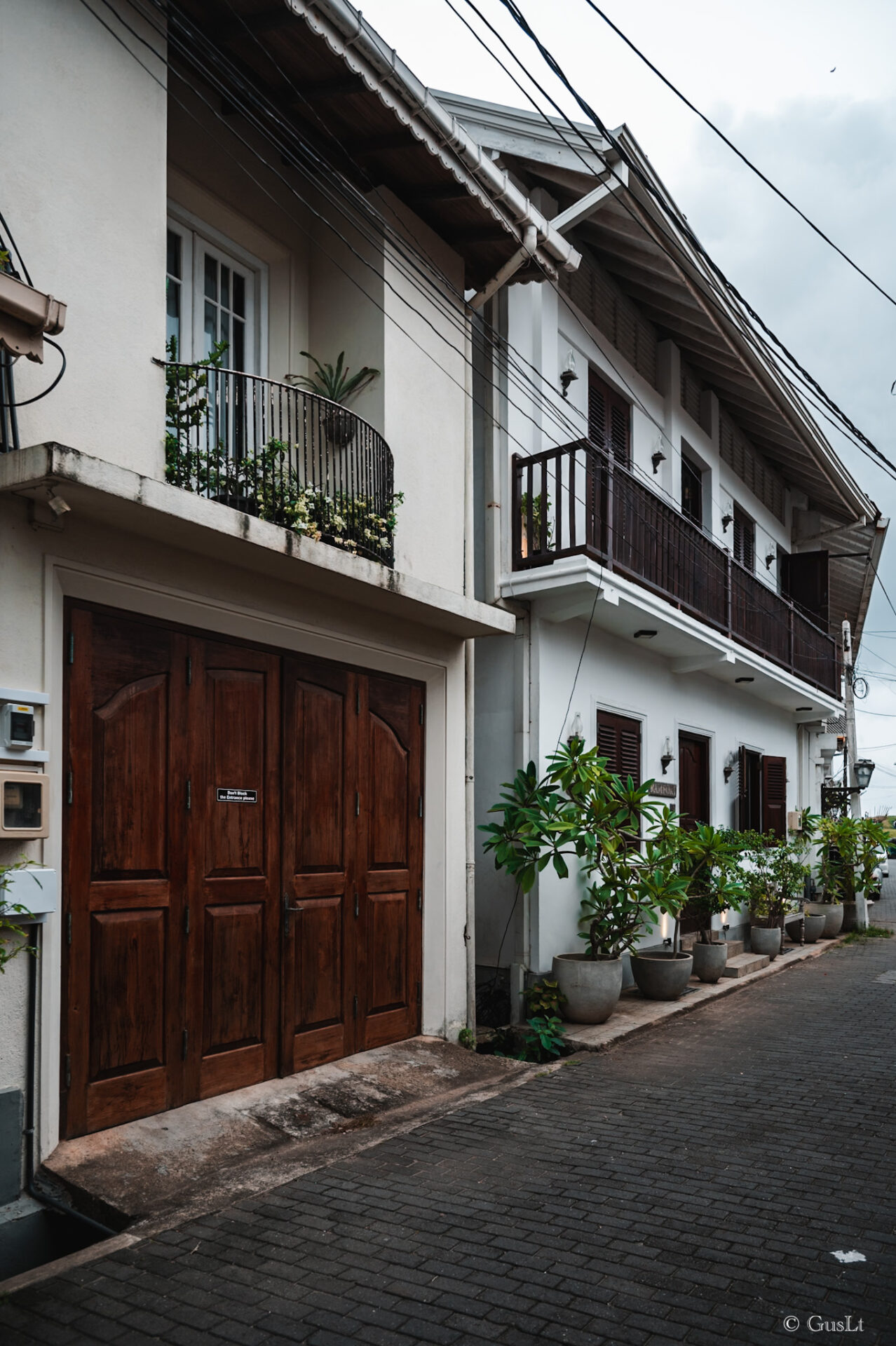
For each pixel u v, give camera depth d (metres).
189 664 5.71
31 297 4.07
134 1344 3.37
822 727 19.67
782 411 13.97
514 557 9.31
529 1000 8.41
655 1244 4.14
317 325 7.57
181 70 6.44
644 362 12.50
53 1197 4.55
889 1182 4.88
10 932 4.54
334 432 7.03
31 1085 4.59
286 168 7.47
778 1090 6.55
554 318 10.14
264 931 6.11
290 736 6.41
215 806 5.82
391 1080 6.50
